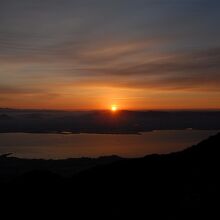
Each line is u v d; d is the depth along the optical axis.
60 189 34.03
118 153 121.50
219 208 21.59
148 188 29.52
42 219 28.84
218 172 27.72
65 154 119.06
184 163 32.81
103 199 30.11
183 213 22.61
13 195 33.41
